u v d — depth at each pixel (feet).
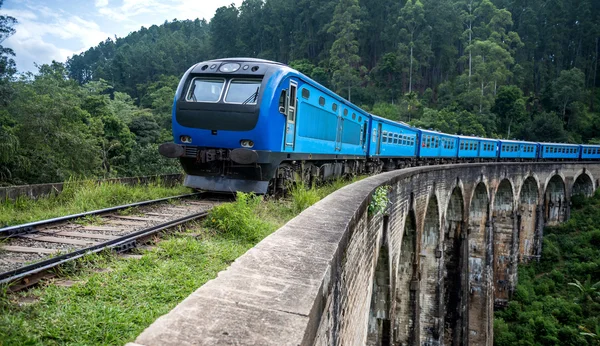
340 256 12.05
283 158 34.65
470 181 76.02
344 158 52.16
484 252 90.94
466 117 209.26
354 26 241.76
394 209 34.30
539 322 96.53
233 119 32.48
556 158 150.30
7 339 8.22
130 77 313.94
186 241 18.26
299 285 7.86
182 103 34.04
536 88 282.97
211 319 6.15
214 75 34.19
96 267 14.74
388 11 285.84
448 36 271.49
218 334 5.70
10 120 60.44
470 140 106.63
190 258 16.43
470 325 92.02
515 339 95.50
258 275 8.27
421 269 61.93
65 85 110.01
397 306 50.52
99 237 19.48
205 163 34.24
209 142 33.47
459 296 77.36
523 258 130.11
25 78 80.38
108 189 32.07
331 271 9.95
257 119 32.04
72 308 10.77
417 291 49.96
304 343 5.98
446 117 206.49
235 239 20.63
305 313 6.59
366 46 290.76
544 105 260.01
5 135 53.42
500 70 239.30
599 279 115.44
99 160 70.74
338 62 240.73
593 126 244.63
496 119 227.20
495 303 110.73
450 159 101.81
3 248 16.89
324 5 286.25
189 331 5.73
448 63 271.90
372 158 64.03
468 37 281.33
